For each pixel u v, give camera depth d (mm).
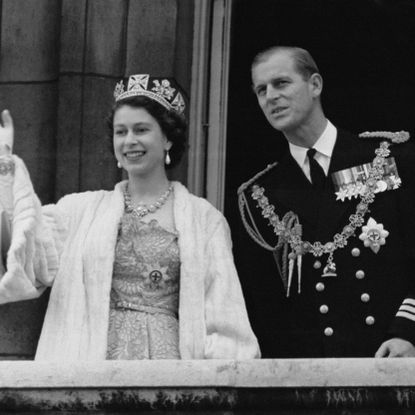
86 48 13891
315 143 12914
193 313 12273
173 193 12719
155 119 12641
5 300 12172
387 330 12477
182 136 12766
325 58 15047
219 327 12281
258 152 14453
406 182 12703
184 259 12344
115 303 12328
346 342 12492
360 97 15047
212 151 14195
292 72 12844
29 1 14102
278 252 12805
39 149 13836
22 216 12164
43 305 13109
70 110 13781
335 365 11203
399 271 12570
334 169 12844
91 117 13750
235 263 13148
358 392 11203
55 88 13938
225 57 14359
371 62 15047
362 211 12695
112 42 13914
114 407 11328
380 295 12531
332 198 12781
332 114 15047
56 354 12180
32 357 13078
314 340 12578
